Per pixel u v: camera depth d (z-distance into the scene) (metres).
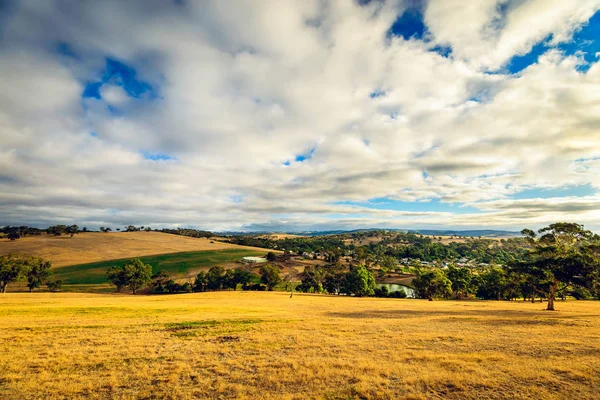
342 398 11.64
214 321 29.41
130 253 159.00
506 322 29.94
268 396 11.74
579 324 28.09
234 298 66.75
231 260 152.88
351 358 16.67
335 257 171.00
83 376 13.88
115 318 30.62
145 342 20.42
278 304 51.91
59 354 17.16
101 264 135.75
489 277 84.12
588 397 11.09
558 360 15.59
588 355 16.55
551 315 36.28
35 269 95.44
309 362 15.82
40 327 24.39
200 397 11.80
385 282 134.62
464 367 14.71
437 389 12.24
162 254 159.00
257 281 119.56
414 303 58.31
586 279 41.09
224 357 17.14
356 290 90.19
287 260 159.25
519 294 84.31
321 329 25.66
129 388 12.66
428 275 78.00
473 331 24.67
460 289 87.12
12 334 21.81
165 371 14.68
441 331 24.70
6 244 157.88
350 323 29.14
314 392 12.12
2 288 86.88
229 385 12.84
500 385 12.39
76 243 170.12
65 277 117.69
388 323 29.17
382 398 11.46
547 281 46.03
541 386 12.19
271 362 16.08
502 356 16.55
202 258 153.12
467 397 11.42
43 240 171.50
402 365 15.24
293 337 22.45
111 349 18.42
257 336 22.75
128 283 98.31
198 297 69.12
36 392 12.12
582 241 47.12
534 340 20.64
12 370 14.46
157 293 104.00
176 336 22.69
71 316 31.27
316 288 113.31
